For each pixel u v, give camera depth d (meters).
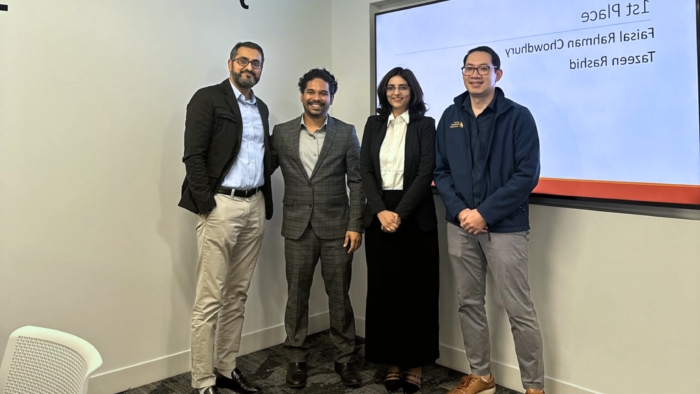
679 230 2.00
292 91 3.16
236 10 2.86
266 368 2.78
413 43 2.88
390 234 2.43
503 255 2.14
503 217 2.09
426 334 2.44
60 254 2.31
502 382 2.54
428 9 2.80
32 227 2.23
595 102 2.22
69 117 2.30
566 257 2.31
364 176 2.48
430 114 2.84
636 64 2.10
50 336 1.22
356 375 2.59
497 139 2.14
